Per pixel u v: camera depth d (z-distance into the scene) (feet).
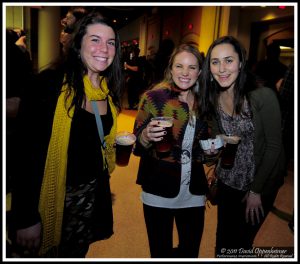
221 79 5.23
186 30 30.60
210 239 8.27
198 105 5.58
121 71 5.07
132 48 27.76
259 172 5.17
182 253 5.57
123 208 9.86
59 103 3.91
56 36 20.80
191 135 5.41
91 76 4.49
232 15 24.36
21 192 3.71
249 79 5.27
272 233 8.64
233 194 5.73
